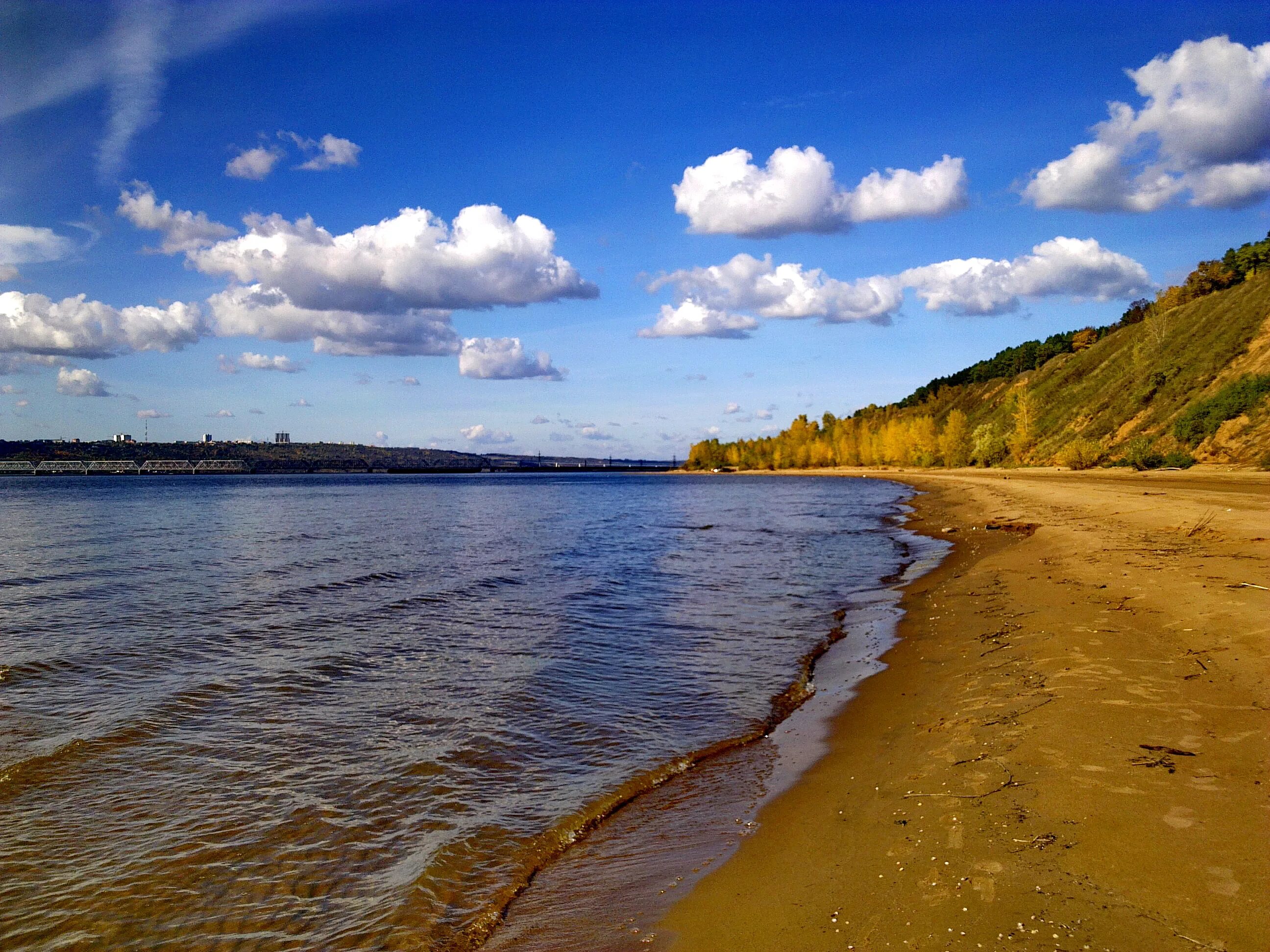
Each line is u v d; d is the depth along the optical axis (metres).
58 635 15.03
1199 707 7.72
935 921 4.63
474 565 25.98
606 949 4.99
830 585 20.81
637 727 9.68
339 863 6.41
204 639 14.70
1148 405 83.94
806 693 11.00
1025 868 5.08
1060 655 10.35
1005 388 162.88
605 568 24.88
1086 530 25.52
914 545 30.33
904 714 9.37
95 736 9.35
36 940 5.33
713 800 7.43
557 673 12.12
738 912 5.25
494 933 5.35
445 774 8.23
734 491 106.31
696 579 22.14
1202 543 19.41
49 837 6.80
